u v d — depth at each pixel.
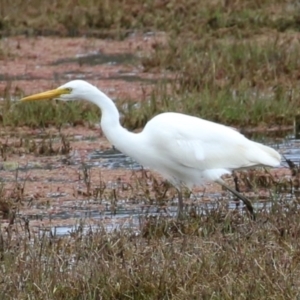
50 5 29.94
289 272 9.70
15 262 10.30
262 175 14.19
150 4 29.39
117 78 22.22
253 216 11.93
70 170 15.15
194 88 19.91
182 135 12.20
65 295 9.43
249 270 9.79
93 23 28.62
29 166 15.42
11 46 26.30
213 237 11.11
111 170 15.09
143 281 9.55
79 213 12.88
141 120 17.86
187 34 26.44
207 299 9.16
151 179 14.44
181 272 9.70
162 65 23.03
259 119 18.03
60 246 10.99
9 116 18.33
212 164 12.23
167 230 11.59
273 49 22.86
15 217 12.62
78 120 18.20
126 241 10.95
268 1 28.64
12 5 29.81
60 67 23.69
